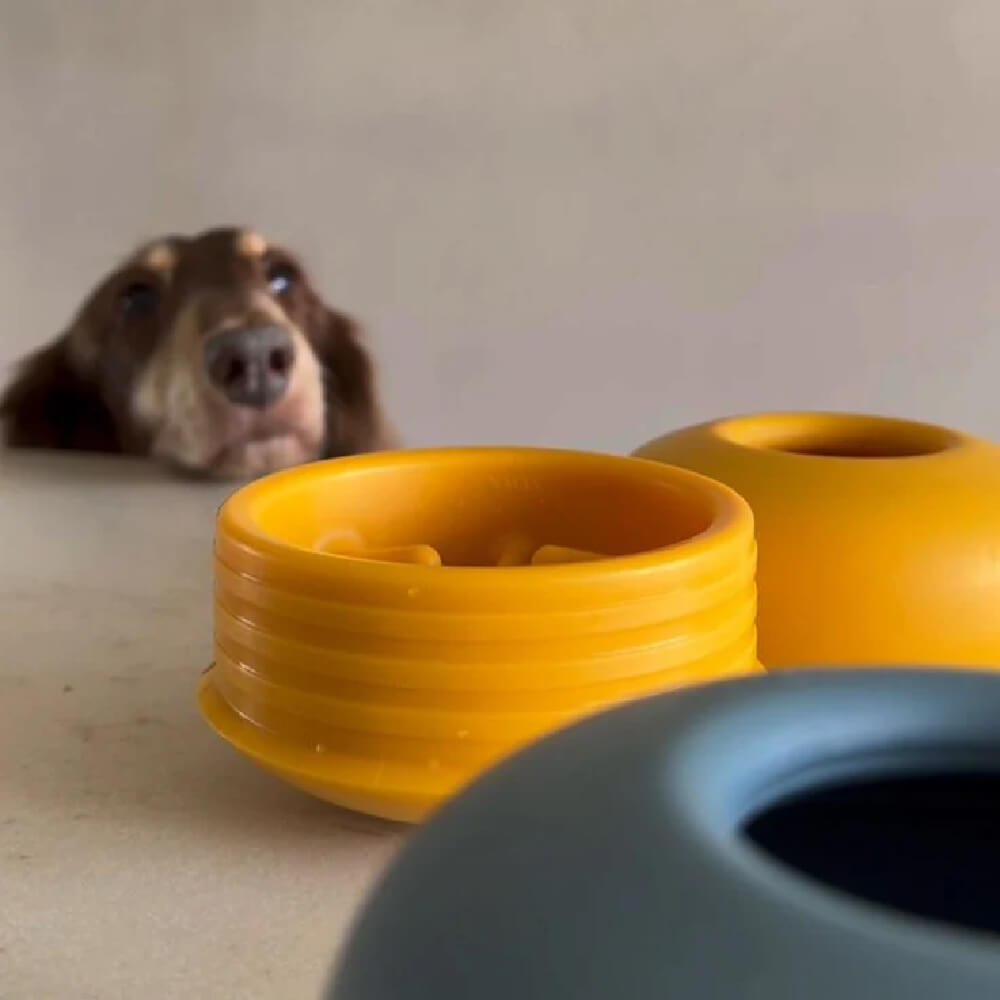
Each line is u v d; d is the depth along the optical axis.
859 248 1.40
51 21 1.33
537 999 0.17
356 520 0.47
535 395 1.41
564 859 0.18
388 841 0.41
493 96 1.36
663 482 0.46
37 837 0.41
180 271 1.13
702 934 0.17
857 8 1.35
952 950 0.16
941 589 0.49
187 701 0.52
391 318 1.39
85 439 1.17
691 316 1.41
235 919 0.37
